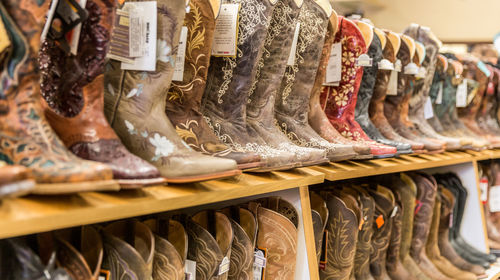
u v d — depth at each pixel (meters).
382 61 2.18
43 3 0.83
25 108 0.82
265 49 1.57
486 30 3.87
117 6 1.06
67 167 0.77
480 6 3.73
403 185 2.39
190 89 1.31
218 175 1.07
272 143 1.55
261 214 1.50
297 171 1.54
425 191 2.47
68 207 0.76
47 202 0.77
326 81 2.04
